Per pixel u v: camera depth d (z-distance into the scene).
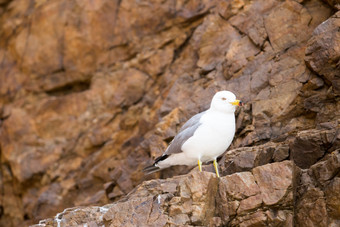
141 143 11.69
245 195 7.26
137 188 9.05
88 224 7.68
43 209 13.55
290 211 7.17
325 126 8.61
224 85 11.20
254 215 7.16
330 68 9.10
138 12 14.52
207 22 13.12
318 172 7.43
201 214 7.16
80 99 14.89
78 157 14.35
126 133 13.56
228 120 8.05
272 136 9.68
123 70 14.52
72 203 13.34
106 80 14.71
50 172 14.45
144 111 13.54
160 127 11.38
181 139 8.29
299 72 10.11
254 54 11.31
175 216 7.26
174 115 11.36
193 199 7.27
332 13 10.62
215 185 7.47
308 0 11.07
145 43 14.37
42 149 14.84
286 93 9.95
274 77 10.43
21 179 14.68
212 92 11.25
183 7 13.94
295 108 9.68
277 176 7.23
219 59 12.24
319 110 9.22
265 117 9.95
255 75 10.84
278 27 11.15
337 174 7.25
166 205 7.43
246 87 10.78
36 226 8.21
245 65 11.27
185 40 13.76
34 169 14.59
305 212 7.27
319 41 9.28
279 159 8.66
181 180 7.55
